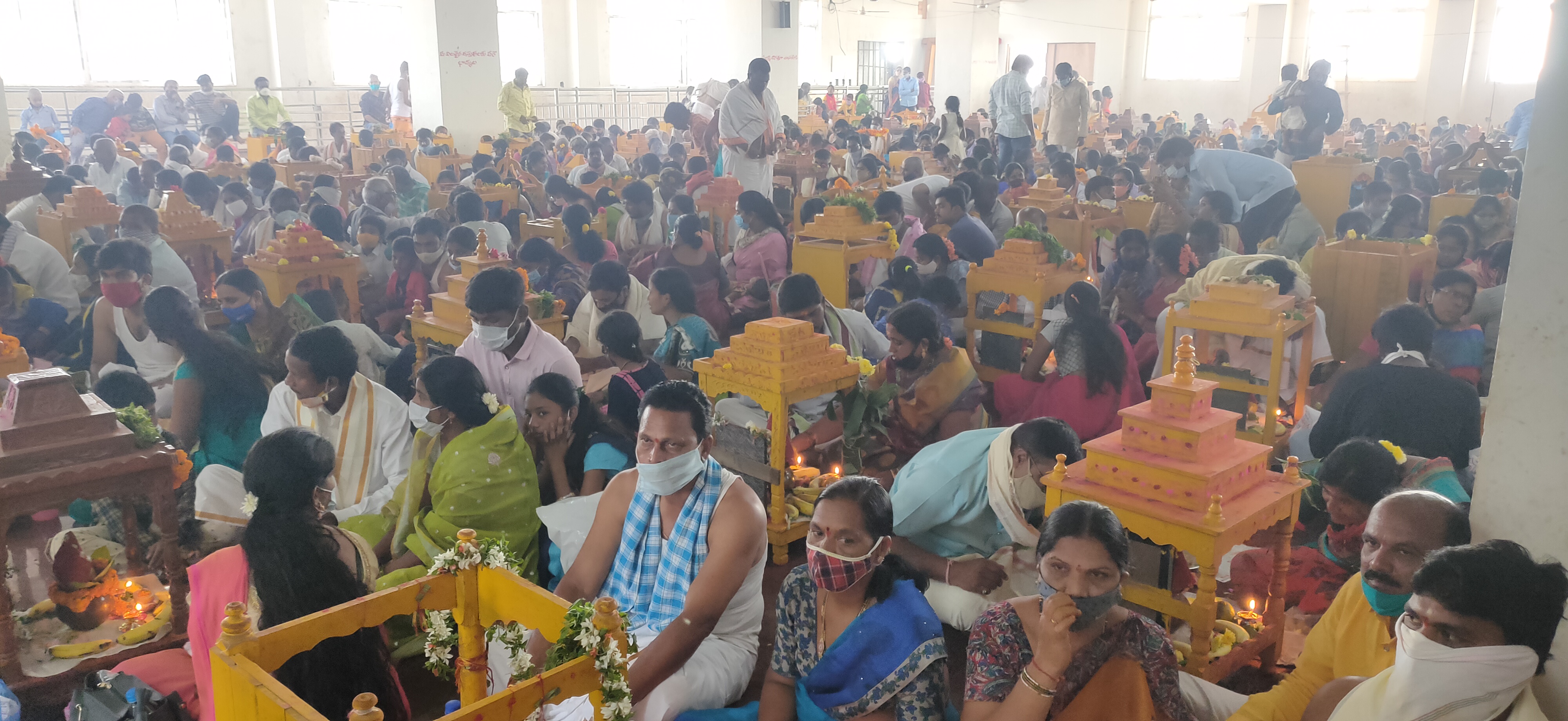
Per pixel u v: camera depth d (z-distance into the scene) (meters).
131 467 2.82
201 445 4.06
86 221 7.42
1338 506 3.06
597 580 2.98
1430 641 1.92
